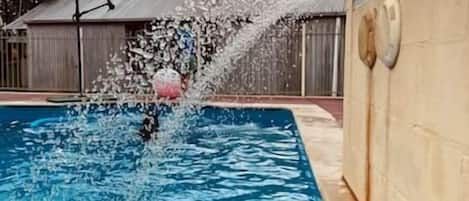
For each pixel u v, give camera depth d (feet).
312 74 39.73
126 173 15.89
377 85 8.39
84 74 43.83
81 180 15.19
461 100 4.76
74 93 41.11
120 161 17.72
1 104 30.73
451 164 5.01
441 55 5.31
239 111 30.27
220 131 24.86
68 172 16.24
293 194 13.26
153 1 45.88
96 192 13.83
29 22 44.68
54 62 44.65
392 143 7.39
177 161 17.74
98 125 25.20
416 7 6.22
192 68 27.63
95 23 43.65
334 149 14.98
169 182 14.80
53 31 44.62
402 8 6.86
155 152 19.33
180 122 24.41
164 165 17.19
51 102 32.14
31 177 15.62
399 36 6.97
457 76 4.85
